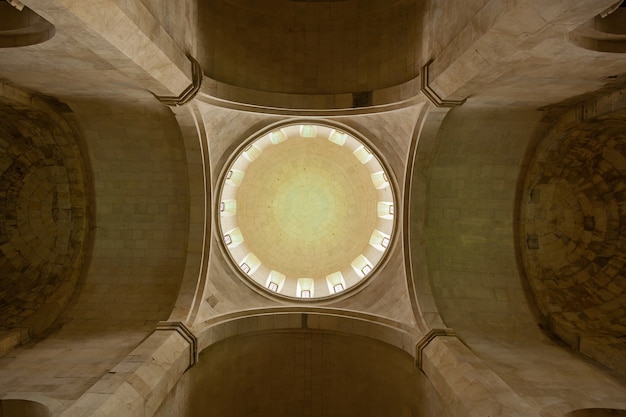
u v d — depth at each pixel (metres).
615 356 12.23
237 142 15.87
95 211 15.75
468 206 15.62
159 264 15.61
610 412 10.23
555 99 13.16
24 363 12.05
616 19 9.98
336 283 19.80
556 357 13.04
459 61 11.26
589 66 11.11
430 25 13.83
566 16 8.45
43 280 15.36
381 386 15.70
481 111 13.97
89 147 15.05
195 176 15.20
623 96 12.09
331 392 16.45
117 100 13.66
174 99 12.77
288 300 16.89
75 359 12.36
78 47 10.47
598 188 15.40
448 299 15.03
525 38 9.39
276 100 15.45
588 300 14.88
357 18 16.12
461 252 15.65
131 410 9.72
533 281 15.34
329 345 16.64
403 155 15.41
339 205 20.66
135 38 9.66
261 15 16.02
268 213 20.70
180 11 12.51
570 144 14.66
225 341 15.82
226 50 15.20
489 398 9.91
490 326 14.54
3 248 15.48
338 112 15.59
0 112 13.94
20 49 10.55
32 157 15.31
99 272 15.55
